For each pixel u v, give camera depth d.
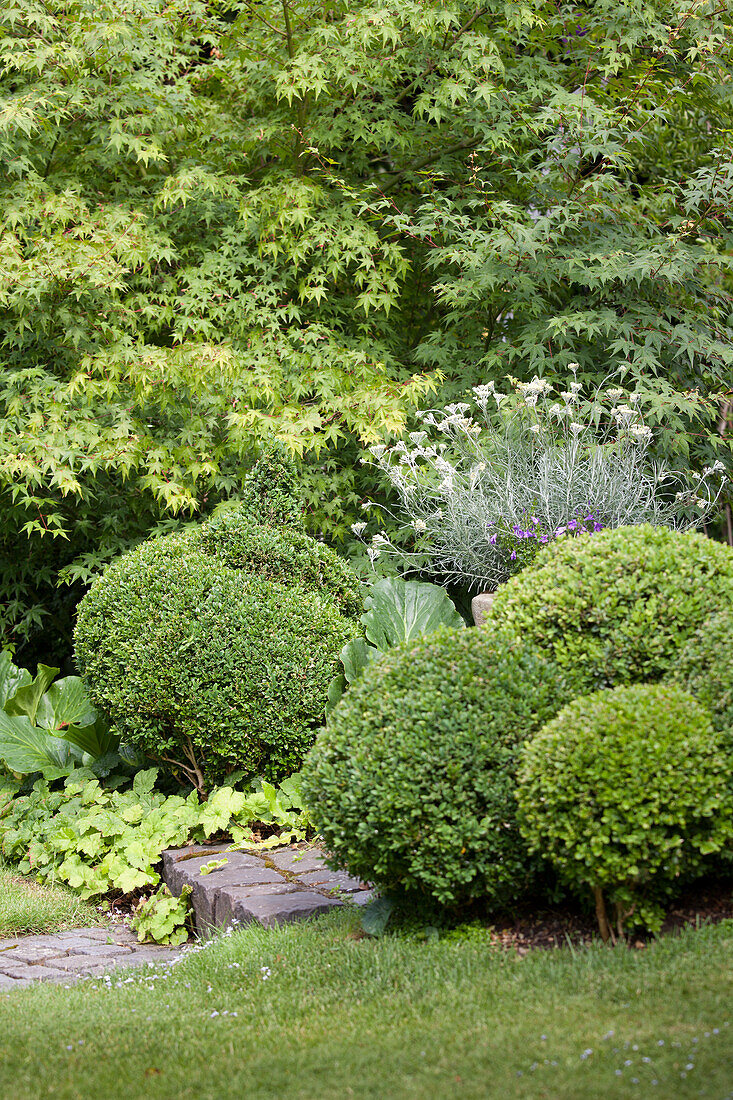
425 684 3.53
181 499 7.09
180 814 5.21
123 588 5.43
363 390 7.31
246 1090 2.45
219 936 4.05
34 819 5.61
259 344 7.74
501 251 7.17
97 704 5.48
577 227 7.46
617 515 6.22
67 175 8.05
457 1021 2.74
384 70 8.02
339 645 5.34
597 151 7.42
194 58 8.91
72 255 7.16
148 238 7.78
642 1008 2.62
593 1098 2.17
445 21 7.47
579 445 6.61
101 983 3.67
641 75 7.86
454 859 3.32
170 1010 3.20
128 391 7.58
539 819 3.12
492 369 7.92
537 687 3.54
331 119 8.18
